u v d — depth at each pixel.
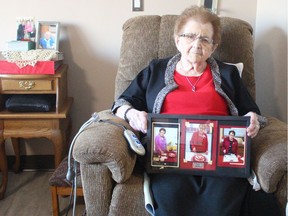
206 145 1.33
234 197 1.24
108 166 1.26
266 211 1.26
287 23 1.78
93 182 1.29
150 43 1.80
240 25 1.82
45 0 2.04
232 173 1.32
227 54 1.79
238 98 1.60
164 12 2.11
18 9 2.05
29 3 2.04
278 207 1.26
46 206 1.91
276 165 1.21
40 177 2.23
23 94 1.92
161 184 1.30
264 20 2.04
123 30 1.91
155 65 1.62
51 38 1.99
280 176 1.23
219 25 1.54
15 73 1.80
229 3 2.12
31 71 1.79
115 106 1.58
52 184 1.67
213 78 1.55
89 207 1.32
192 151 1.33
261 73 2.10
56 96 1.87
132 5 2.08
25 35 2.00
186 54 1.51
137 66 1.80
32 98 1.88
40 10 2.06
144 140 1.47
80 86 2.21
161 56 1.80
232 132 1.32
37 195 2.02
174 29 1.60
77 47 2.13
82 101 2.24
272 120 1.62
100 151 1.22
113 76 2.20
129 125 1.51
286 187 1.24
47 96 1.95
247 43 1.81
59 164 1.86
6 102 1.86
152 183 1.32
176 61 1.60
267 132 1.44
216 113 1.49
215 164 1.33
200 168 1.33
